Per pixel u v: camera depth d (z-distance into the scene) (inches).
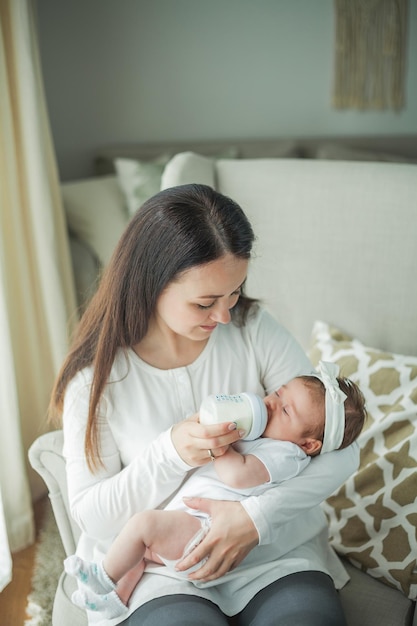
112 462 51.8
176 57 147.0
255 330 55.4
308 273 77.2
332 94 153.0
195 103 150.7
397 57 151.9
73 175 149.4
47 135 94.0
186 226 45.6
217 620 44.4
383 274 73.7
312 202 76.7
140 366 51.9
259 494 48.9
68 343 92.0
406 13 149.2
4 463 82.8
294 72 151.3
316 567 49.5
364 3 147.5
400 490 58.1
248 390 54.7
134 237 48.0
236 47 148.2
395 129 157.2
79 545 52.7
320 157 143.6
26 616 73.7
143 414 51.7
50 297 90.7
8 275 87.0
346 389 52.1
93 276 110.9
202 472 50.6
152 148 144.9
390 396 64.7
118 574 46.7
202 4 144.6
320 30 148.7
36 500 94.9
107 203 123.5
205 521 47.7
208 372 53.5
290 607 45.4
